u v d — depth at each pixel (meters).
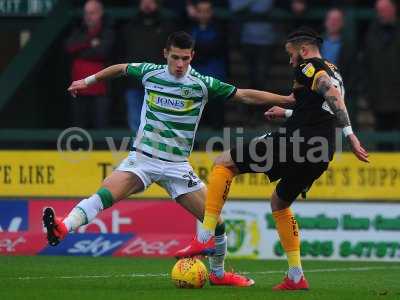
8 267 31.20
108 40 38.78
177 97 25.05
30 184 36.62
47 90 42.06
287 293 24.11
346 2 41.94
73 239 36.06
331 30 38.25
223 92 25.20
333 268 33.03
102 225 36.09
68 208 36.56
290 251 24.97
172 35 24.77
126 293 23.77
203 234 24.58
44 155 36.69
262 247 35.88
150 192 36.06
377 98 38.66
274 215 25.05
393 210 35.94
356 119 39.44
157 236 36.00
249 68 40.12
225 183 24.55
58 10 42.47
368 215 35.97
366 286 27.39
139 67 25.31
